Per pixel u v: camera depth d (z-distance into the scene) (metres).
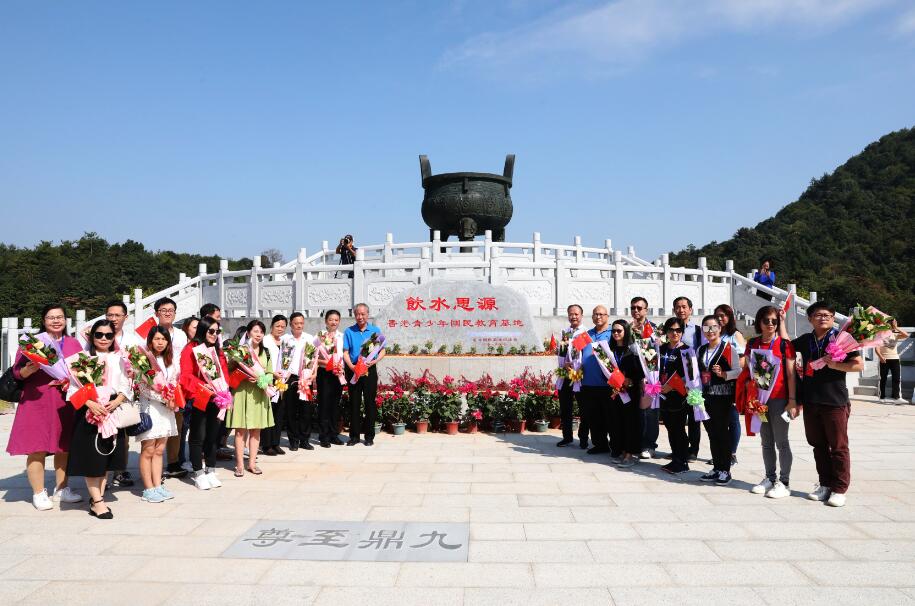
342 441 9.72
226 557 4.79
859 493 6.67
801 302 17.91
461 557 4.78
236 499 6.44
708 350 7.11
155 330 6.43
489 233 20.20
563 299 17.72
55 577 4.42
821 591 4.17
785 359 6.55
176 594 4.13
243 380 7.45
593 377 8.53
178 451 7.59
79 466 5.75
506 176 23.75
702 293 19.97
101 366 5.87
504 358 13.02
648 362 7.51
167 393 6.35
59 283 60.47
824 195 93.50
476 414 10.35
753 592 4.15
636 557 4.78
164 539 5.21
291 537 5.25
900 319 52.03
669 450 9.20
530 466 7.97
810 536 5.27
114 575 4.45
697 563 4.66
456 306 14.39
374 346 9.34
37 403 6.14
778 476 7.24
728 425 7.05
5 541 5.18
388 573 4.47
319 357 9.16
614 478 7.34
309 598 4.07
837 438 6.20
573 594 4.12
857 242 75.44
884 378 14.61
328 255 24.69
